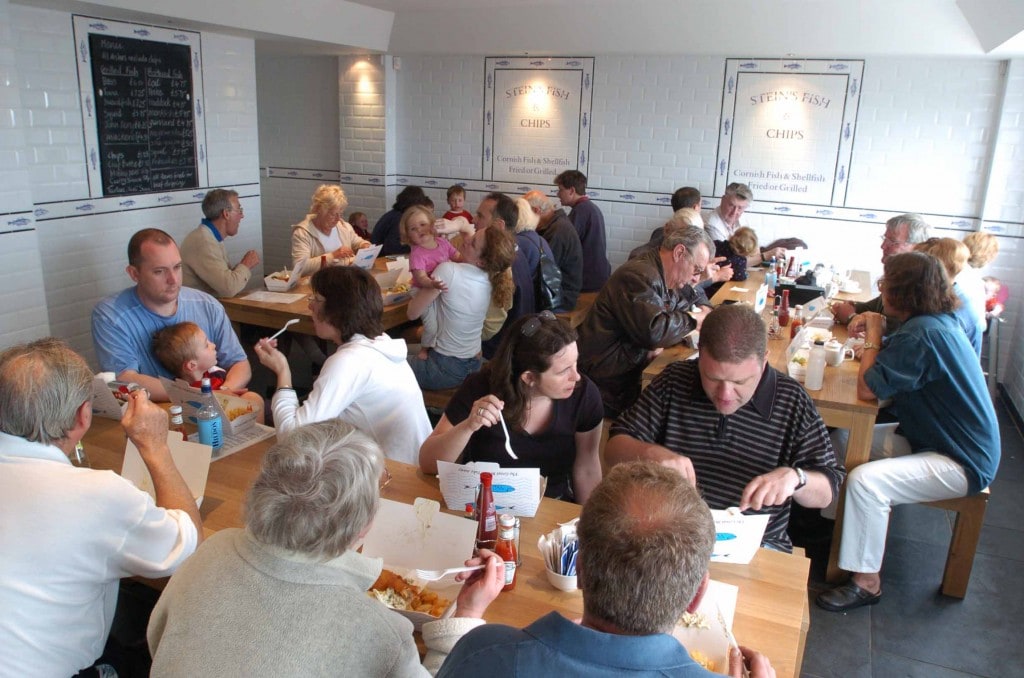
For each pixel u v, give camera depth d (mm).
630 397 3506
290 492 1277
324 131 8070
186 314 3234
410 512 1854
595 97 6914
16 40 4336
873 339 3533
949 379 2979
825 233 6480
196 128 5633
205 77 5648
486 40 6656
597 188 7121
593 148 7039
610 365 3420
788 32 5738
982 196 5945
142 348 3102
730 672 1432
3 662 1577
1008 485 4320
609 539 1110
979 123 5840
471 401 2377
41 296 4266
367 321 2623
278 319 4410
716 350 2049
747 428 2260
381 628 1313
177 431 2400
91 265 4977
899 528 3828
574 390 2379
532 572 1891
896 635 3002
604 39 6285
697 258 3439
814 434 2217
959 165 5965
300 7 5746
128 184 5152
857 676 2768
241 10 5266
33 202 4398
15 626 1578
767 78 6336
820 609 3148
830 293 4930
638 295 3281
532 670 1096
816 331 4059
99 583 1695
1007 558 3576
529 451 2383
